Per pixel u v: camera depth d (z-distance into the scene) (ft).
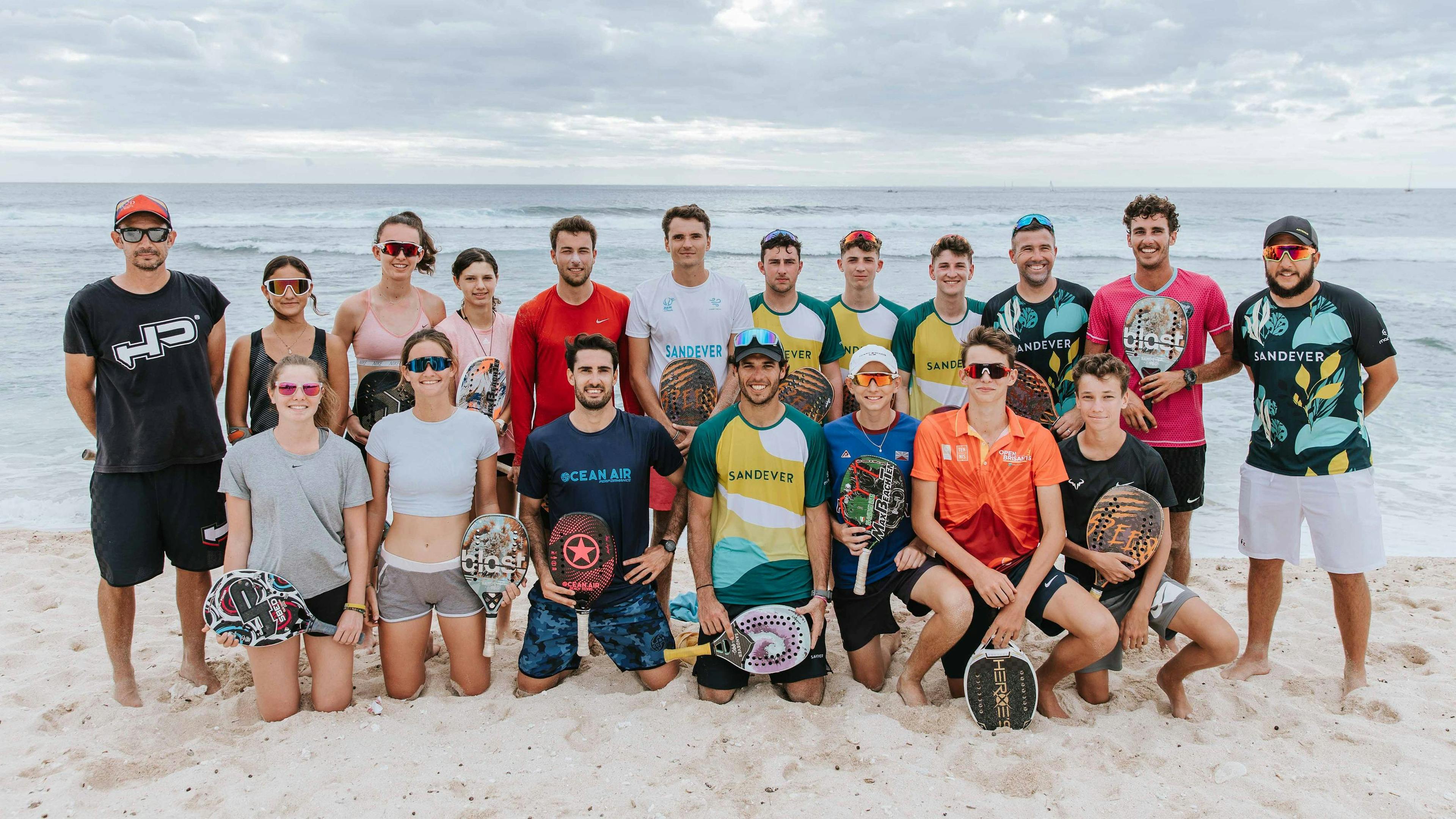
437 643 16.44
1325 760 11.57
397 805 10.43
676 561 21.35
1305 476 13.92
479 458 13.97
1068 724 12.69
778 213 163.22
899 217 145.59
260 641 12.19
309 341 14.78
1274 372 14.14
